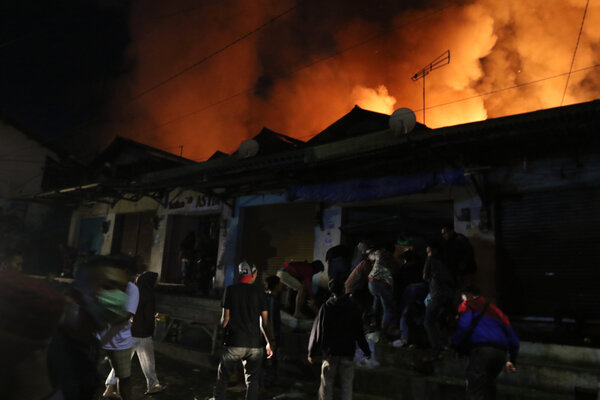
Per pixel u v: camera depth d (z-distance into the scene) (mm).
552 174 7105
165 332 9406
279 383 6691
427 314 5867
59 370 1473
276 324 6445
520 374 5383
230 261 11766
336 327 4930
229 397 6062
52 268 18641
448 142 6863
